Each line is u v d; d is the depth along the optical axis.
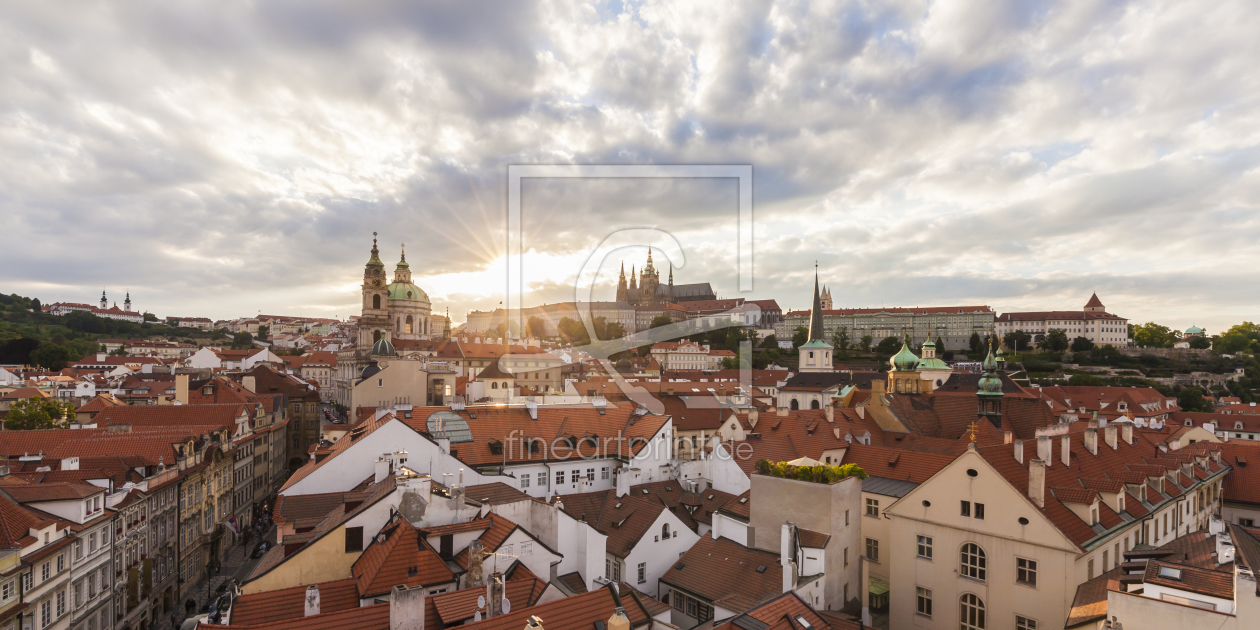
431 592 41.97
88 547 60.16
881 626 59.62
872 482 70.38
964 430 107.31
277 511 57.53
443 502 49.16
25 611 50.28
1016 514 50.97
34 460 67.75
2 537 49.66
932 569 56.16
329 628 33.97
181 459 82.38
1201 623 33.09
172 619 76.38
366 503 48.44
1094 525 52.62
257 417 120.31
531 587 42.78
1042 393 196.00
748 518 62.16
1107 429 74.00
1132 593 36.78
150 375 183.38
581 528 53.28
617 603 40.09
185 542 83.62
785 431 96.94
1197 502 74.94
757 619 40.47
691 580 57.12
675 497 74.69
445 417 75.12
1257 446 90.44
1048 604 48.81
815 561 52.00
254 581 43.16
